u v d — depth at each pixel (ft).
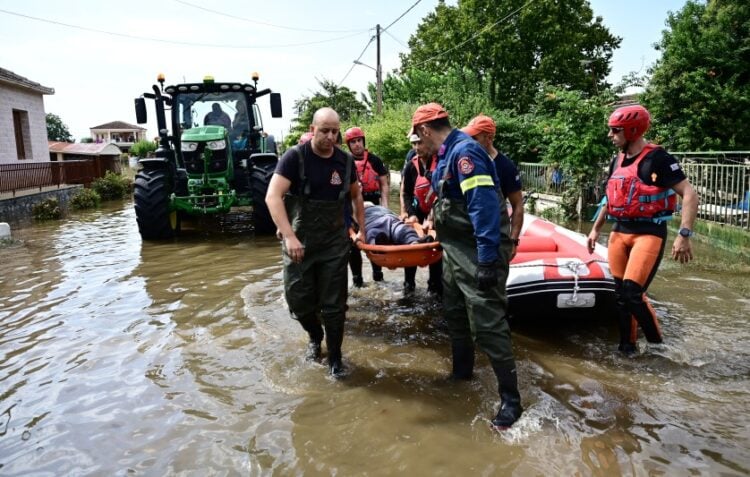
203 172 27.30
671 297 15.06
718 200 24.40
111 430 9.08
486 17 77.61
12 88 51.19
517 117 49.49
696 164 25.71
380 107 74.95
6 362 11.94
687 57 39.75
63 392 10.47
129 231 30.86
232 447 8.48
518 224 11.44
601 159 31.04
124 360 11.89
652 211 10.93
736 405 9.30
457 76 64.03
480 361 11.61
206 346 12.54
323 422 9.17
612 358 11.40
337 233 10.89
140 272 19.99
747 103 38.32
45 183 47.93
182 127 30.19
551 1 75.05
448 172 9.18
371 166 17.28
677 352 11.41
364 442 8.54
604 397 9.68
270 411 9.57
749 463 7.66
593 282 12.55
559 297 12.52
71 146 108.99
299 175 10.49
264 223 27.37
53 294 17.26
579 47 80.33
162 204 26.55
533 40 77.15
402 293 16.62
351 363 11.55
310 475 7.75
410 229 13.56
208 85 30.19
